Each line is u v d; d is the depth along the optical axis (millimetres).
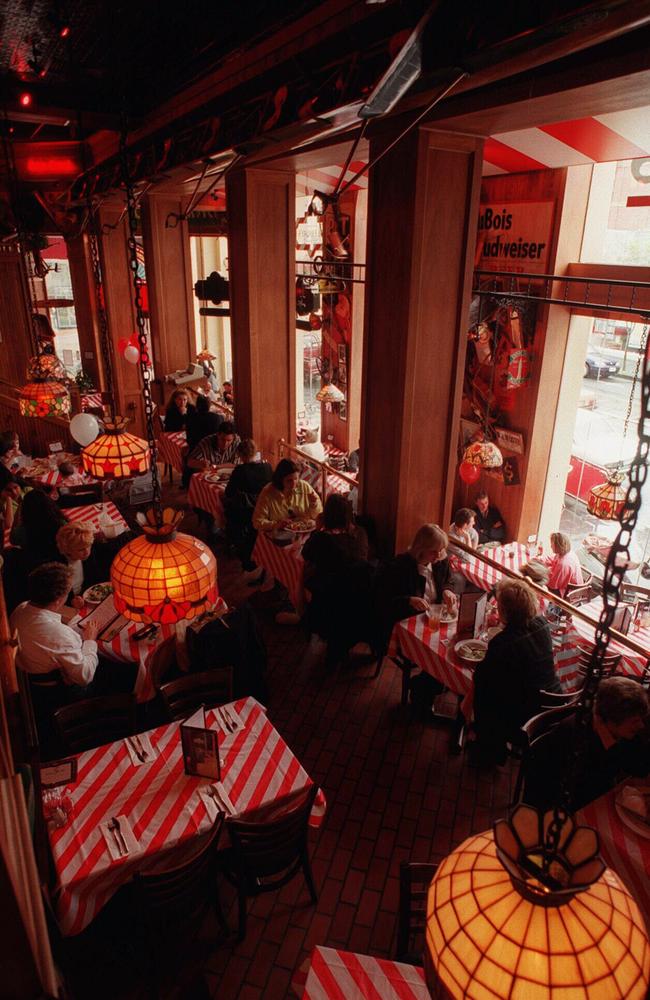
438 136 4441
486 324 8078
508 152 6691
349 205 10219
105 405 10766
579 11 1972
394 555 5523
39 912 1883
